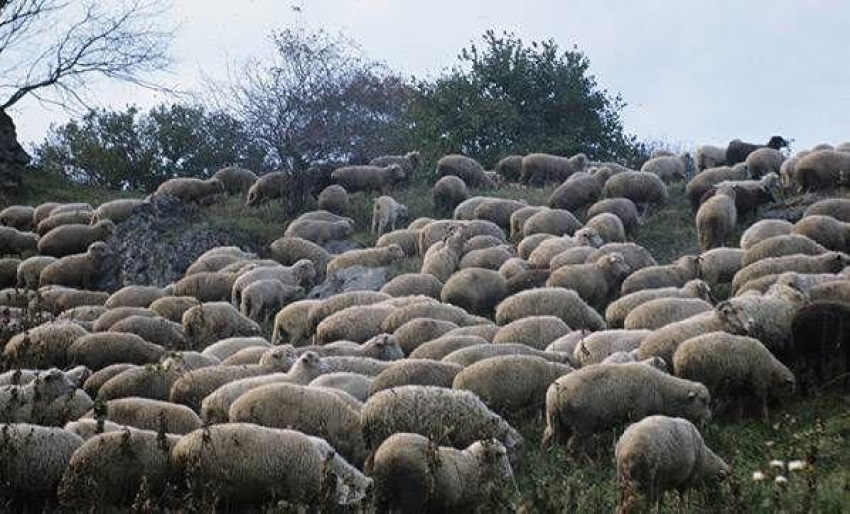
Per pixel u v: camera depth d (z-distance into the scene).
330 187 41.00
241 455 14.88
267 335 29.22
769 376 18.73
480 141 50.84
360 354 22.50
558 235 33.34
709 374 18.73
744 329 20.25
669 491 15.34
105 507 14.84
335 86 47.12
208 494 14.62
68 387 18.50
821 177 33.50
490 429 17.00
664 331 20.47
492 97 51.16
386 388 18.86
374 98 49.06
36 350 23.06
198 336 26.84
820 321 19.55
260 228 39.34
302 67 46.06
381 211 38.38
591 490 15.49
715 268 27.66
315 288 32.16
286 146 43.53
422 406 17.09
